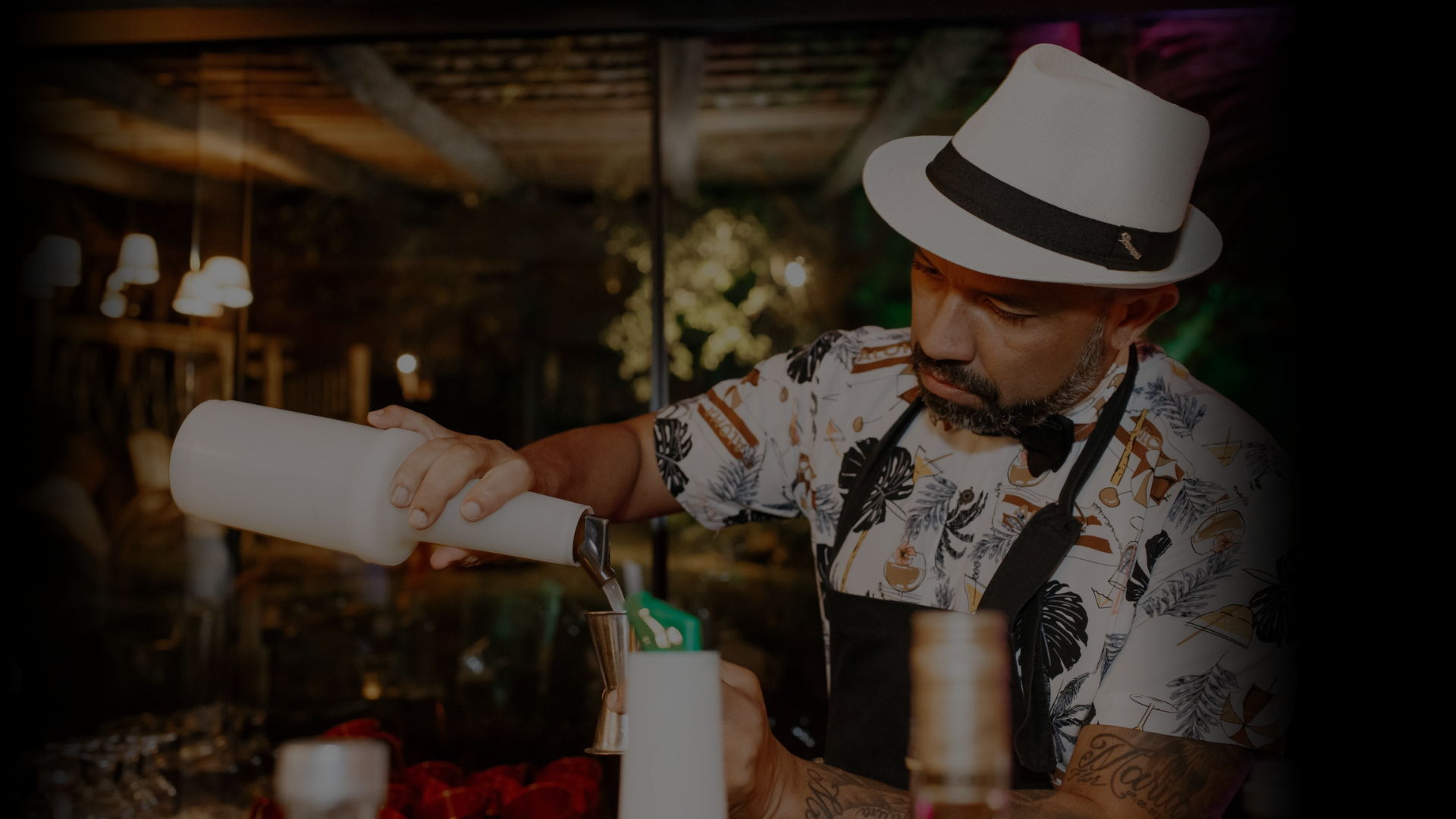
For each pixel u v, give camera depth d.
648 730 0.53
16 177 2.93
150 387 3.95
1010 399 0.92
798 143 3.95
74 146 3.73
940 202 0.92
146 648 3.25
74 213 3.89
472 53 3.06
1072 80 0.87
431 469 0.77
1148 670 0.87
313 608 3.33
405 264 4.54
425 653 3.22
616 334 4.53
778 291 4.13
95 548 3.53
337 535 0.77
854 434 1.20
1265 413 3.15
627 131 4.04
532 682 3.02
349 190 4.44
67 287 3.89
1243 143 2.71
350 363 4.48
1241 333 3.16
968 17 1.86
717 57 3.04
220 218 3.83
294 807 0.45
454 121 3.95
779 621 3.08
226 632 3.30
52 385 3.84
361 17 1.87
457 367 4.53
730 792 0.68
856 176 4.05
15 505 3.11
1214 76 2.38
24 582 3.34
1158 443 0.99
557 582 3.22
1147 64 2.41
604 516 1.18
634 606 0.60
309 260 4.46
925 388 0.96
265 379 4.38
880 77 3.20
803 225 4.12
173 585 3.54
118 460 3.91
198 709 2.91
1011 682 0.96
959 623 0.44
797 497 1.27
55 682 3.12
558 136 4.11
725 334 4.19
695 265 4.17
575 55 3.08
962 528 1.08
